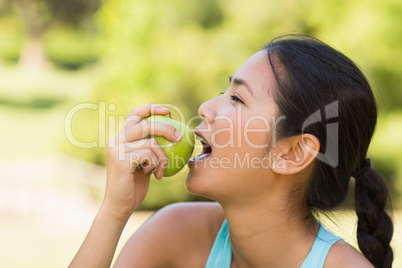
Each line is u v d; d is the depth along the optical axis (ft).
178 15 25.53
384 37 26.40
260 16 25.79
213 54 24.07
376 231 5.49
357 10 26.76
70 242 21.36
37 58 91.71
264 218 4.96
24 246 20.56
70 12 92.94
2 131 47.75
